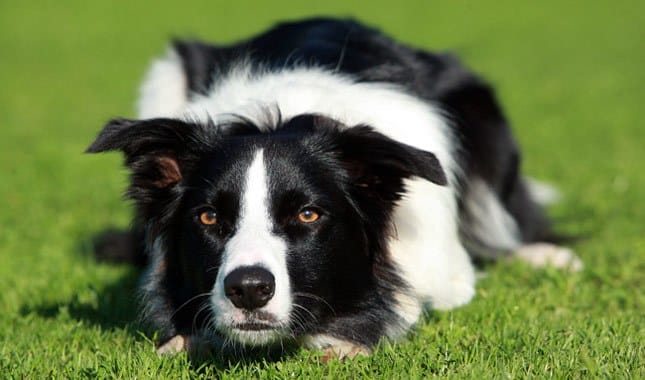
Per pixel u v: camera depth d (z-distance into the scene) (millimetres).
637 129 17906
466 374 5969
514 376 5953
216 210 6125
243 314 5812
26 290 8859
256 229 5957
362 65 8328
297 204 6113
